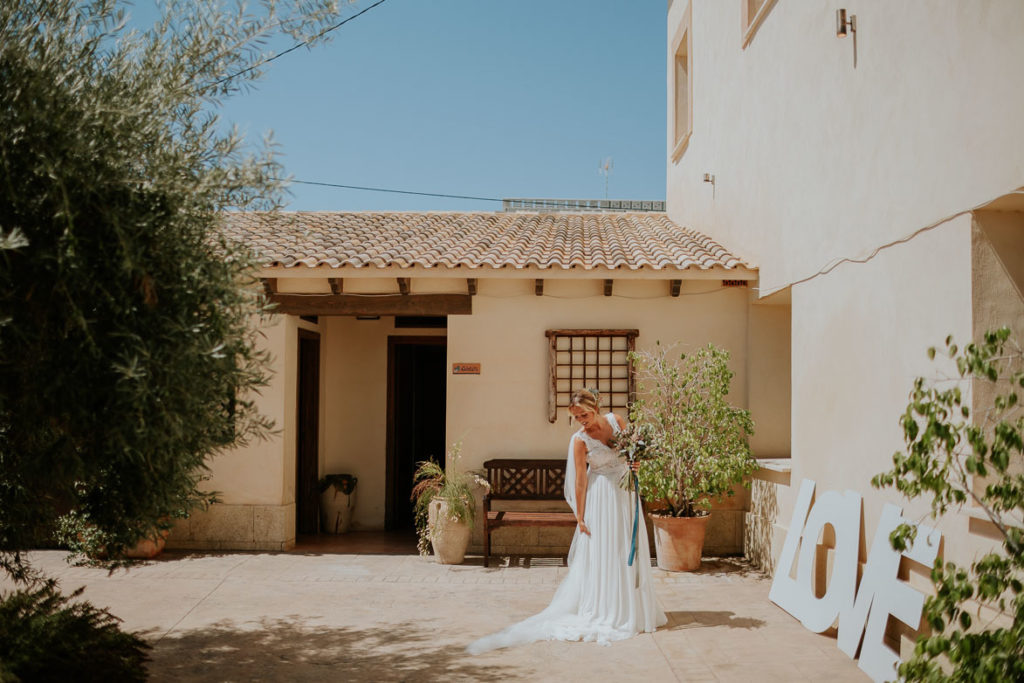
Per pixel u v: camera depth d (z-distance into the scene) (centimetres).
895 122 573
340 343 1184
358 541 1051
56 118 362
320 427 1150
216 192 406
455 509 886
